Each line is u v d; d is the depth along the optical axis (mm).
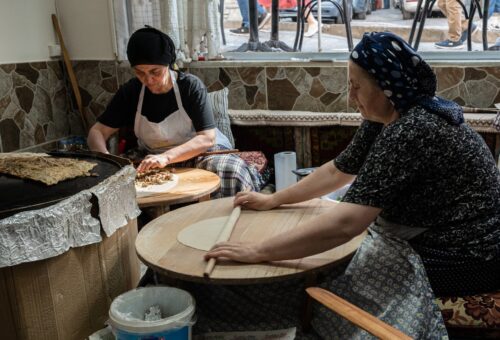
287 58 3723
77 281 1594
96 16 3740
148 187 2357
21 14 3496
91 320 1667
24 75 3523
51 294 1502
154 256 1515
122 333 1406
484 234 1589
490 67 3166
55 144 3836
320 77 3508
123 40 3715
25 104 3541
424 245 1624
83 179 1767
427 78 1550
